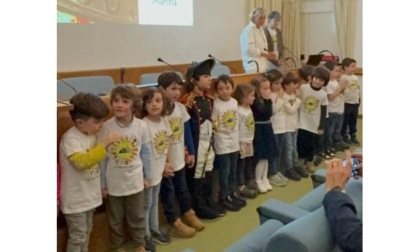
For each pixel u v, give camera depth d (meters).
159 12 5.07
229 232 2.90
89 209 2.20
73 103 2.17
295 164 4.02
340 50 6.67
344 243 1.24
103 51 4.50
